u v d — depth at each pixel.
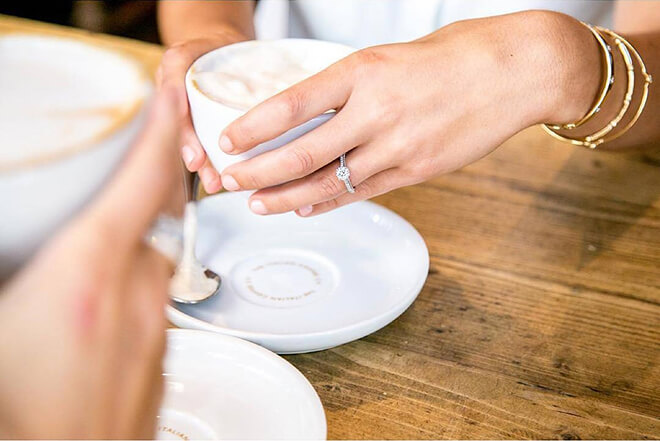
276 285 0.54
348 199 0.52
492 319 0.51
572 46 0.50
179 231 0.32
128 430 0.32
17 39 0.29
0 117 0.25
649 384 0.47
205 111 0.46
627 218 0.61
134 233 0.29
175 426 0.42
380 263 0.56
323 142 0.46
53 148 0.25
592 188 0.65
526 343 0.49
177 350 0.45
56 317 0.29
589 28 0.53
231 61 0.52
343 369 0.47
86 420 0.31
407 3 0.84
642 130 0.62
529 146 0.70
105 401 0.31
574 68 0.50
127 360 0.31
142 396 0.32
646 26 0.65
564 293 0.54
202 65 0.50
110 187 0.29
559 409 0.45
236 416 0.42
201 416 0.42
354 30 0.87
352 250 0.57
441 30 0.50
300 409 0.42
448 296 0.53
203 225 0.59
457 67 0.47
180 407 0.43
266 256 0.57
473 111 0.48
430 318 0.51
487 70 0.48
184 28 0.69
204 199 0.61
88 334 0.29
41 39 0.29
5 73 0.28
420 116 0.47
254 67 0.51
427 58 0.47
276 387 0.44
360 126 0.46
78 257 0.28
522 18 0.50
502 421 0.44
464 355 0.48
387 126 0.47
